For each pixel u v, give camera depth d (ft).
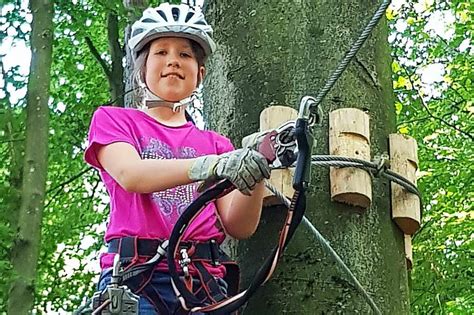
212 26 11.53
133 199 8.01
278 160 7.45
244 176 7.17
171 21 8.50
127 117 8.36
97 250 31.55
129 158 7.82
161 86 8.46
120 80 27.07
